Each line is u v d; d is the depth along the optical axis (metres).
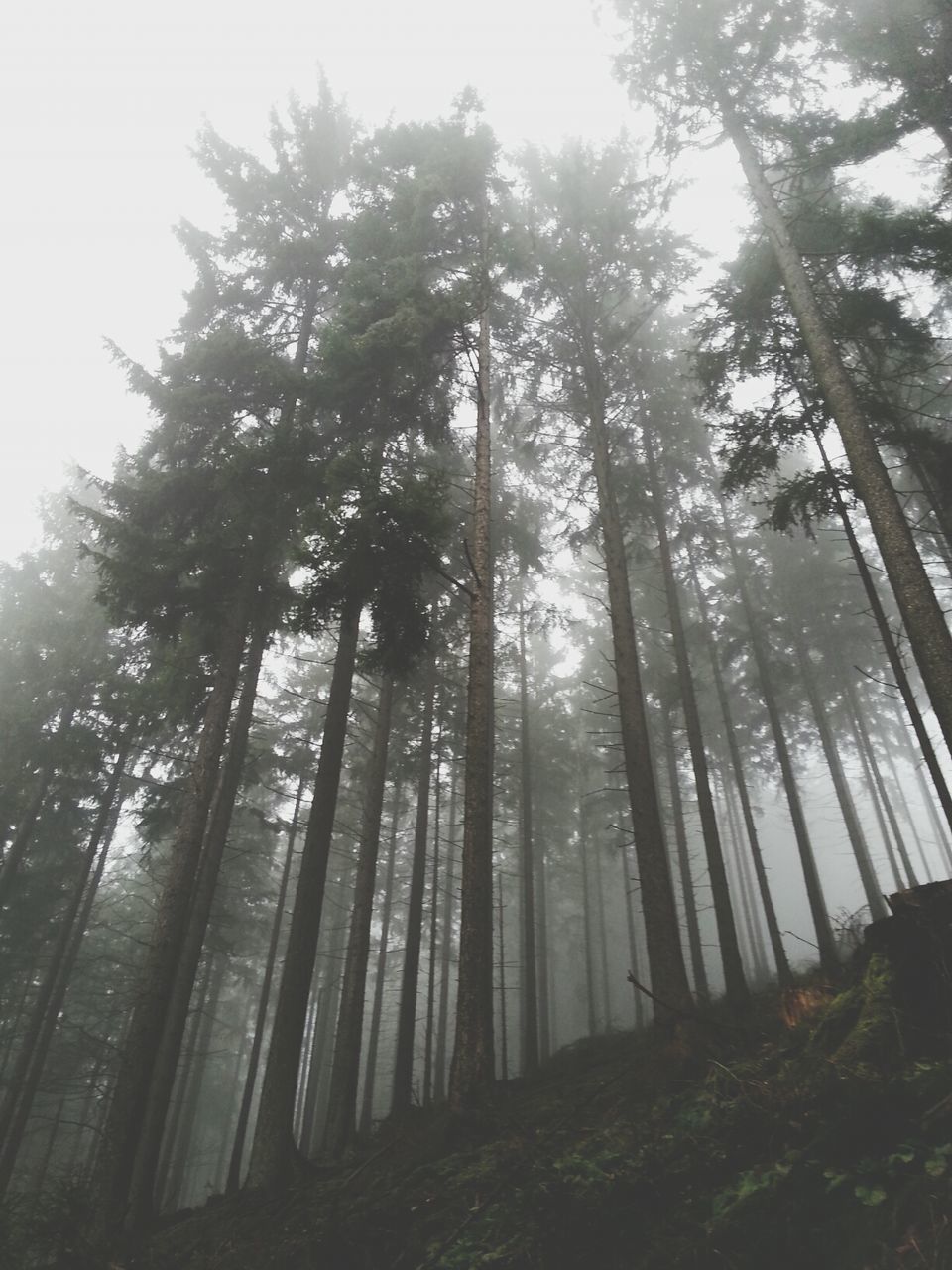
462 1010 8.55
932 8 11.34
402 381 14.09
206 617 14.84
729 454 12.56
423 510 9.88
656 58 12.62
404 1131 10.05
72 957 20.95
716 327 12.30
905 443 11.95
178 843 12.32
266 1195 9.05
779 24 11.63
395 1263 4.75
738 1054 7.51
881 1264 2.59
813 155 11.37
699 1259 3.21
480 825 9.77
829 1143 3.42
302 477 13.73
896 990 4.88
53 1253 6.76
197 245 17.39
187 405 14.95
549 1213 4.11
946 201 11.66
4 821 20.61
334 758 12.12
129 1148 9.90
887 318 11.62
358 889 16.89
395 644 11.30
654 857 11.08
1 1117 18.59
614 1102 7.86
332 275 17.09
